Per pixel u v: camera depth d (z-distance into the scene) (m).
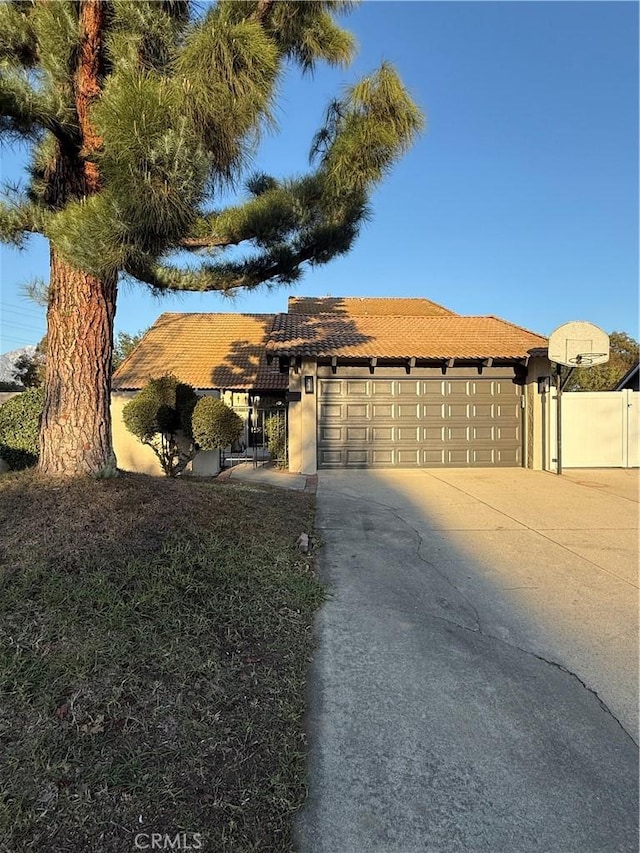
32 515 4.39
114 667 2.86
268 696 2.89
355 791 2.29
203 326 22.67
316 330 13.55
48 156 5.27
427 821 2.14
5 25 3.97
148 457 11.27
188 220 3.98
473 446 12.38
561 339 11.36
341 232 6.88
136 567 3.90
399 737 2.64
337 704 2.89
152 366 19.34
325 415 12.10
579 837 2.08
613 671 3.28
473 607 4.23
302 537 5.68
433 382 12.30
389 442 12.21
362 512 7.44
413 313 23.55
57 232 3.88
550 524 6.91
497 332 13.80
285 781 2.30
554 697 3.00
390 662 3.34
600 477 11.02
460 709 2.88
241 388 18.05
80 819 2.02
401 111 5.51
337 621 3.90
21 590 3.40
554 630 3.84
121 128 3.47
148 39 4.20
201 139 4.04
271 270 7.11
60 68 4.10
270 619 3.73
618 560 5.45
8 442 8.46
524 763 2.47
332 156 5.88
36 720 2.46
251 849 1.97
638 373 20.80
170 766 2.31
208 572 4.11
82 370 5.28
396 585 4.65
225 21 4.18
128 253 4.04
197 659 3.06
